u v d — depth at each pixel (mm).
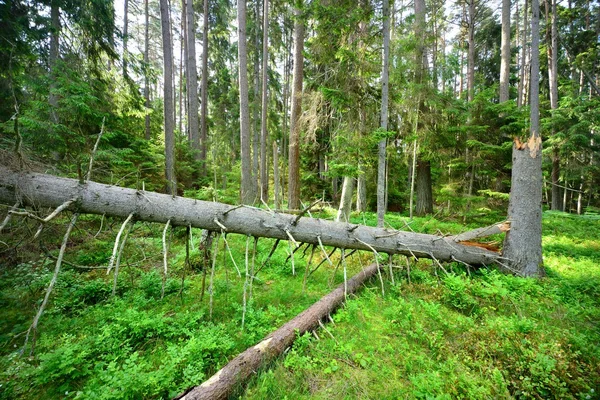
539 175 4969
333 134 7230
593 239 7914
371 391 2367
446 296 3961
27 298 3750
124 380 2152
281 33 16047
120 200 3385
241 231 3934
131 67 9195
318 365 2656
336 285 4672
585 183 16438
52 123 5586
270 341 2748
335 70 6531
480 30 22000
